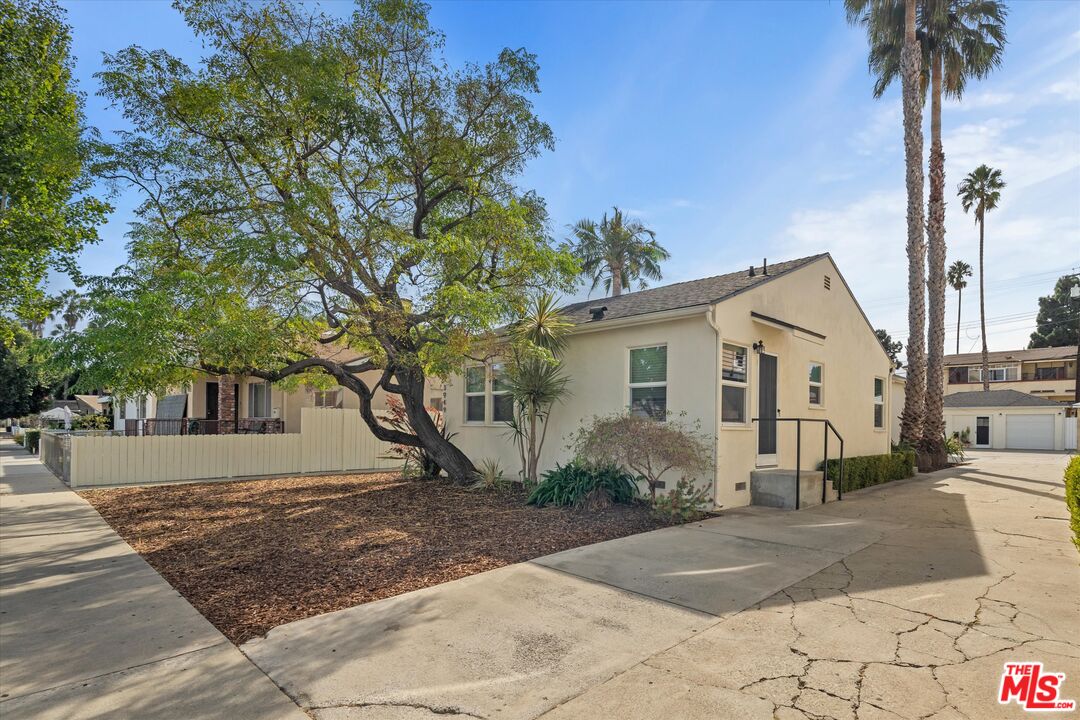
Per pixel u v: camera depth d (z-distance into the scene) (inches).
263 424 707.4
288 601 184.9
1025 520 318.7
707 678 129.7
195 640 153.5
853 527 296.8
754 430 387.5
